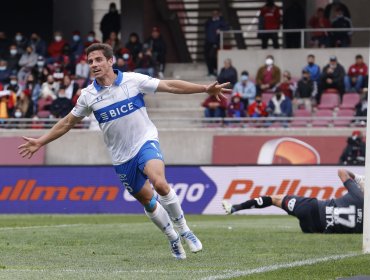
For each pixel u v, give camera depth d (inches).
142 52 2765.7
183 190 2018.9
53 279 668.1
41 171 2074.3
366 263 793.6
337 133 2346.2
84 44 2839.6
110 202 2037.4
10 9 3218.5
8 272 718.5
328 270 737.0
